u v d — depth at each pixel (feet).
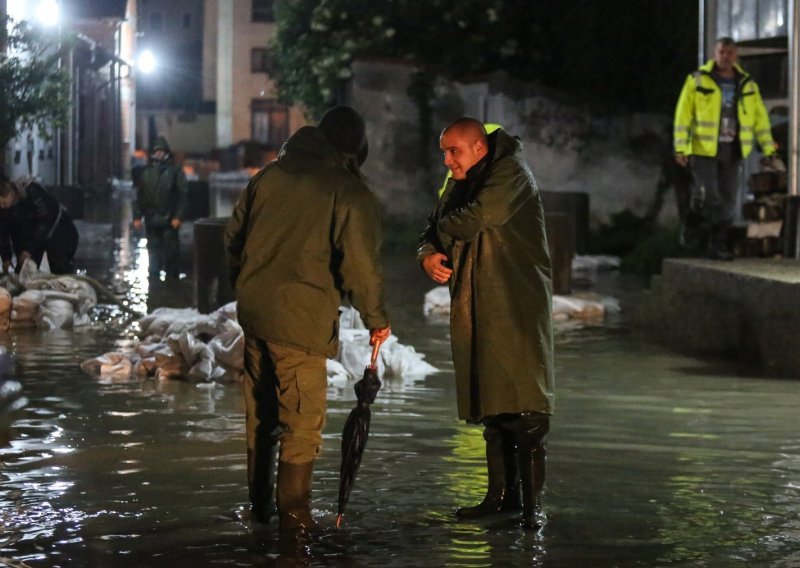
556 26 95.55
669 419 34.24
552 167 91.04
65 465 28.63
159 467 28.48
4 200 58.08
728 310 45.98
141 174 72.08
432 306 56.95
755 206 55.57
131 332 49.93
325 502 25.68
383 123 93.56
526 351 23.66
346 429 23.77
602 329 52.70
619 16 92.38
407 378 40.55
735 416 34.68
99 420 33.60
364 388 23.89
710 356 45.55
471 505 25.50
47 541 22.99
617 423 33.65
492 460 24.82
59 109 74.54
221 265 51.57
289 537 23.26
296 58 99.60
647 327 53.36
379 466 28.71
